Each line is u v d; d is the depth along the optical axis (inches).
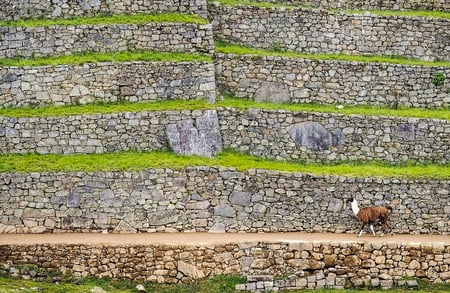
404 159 1446.9
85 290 1156.5
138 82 1443.2
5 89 1434.5
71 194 1302.9
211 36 1497.3
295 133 1430.9
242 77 1509.6
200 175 1323.8
